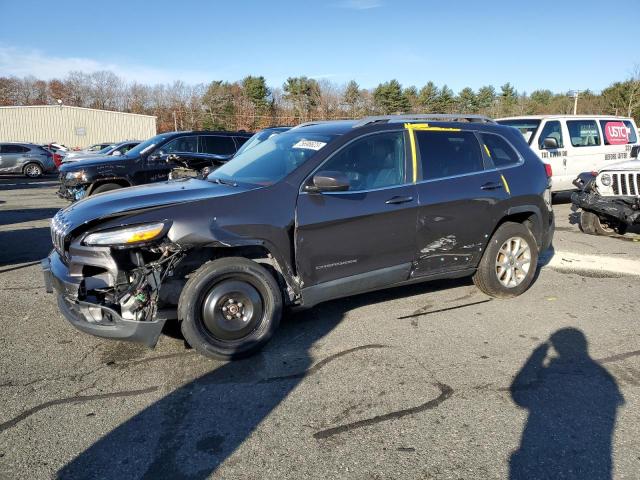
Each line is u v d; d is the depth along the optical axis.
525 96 65.88
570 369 3.83
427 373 3.77
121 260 3.73
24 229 9.70
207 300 3.81
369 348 4.19
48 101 71.25
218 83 64.69
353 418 3.19
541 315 4.95
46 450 2.88
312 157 4.27
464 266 5.09
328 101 61.72
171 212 3.74
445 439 2.97
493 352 4.12
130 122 49.72
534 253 5.48
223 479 2.64
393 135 4.66
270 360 3.97
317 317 4.85
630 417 3.20
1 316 4.90
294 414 3.23
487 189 5.01
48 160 25.17
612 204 7.95
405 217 4.52
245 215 3.88
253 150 5.17
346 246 4.28
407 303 5.25
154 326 3.66
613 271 6.50
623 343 4.30
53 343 4.28
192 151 11.12
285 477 2.66
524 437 2.99
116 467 2.74
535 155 5.61
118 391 3.51
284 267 4.05
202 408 3.30
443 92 65.06
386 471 2.70
